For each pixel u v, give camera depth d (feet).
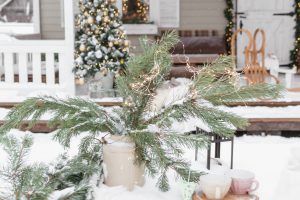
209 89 6.36
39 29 33.32
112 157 6.36
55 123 6.49
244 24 32.22
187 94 6.48
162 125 6.44
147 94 6.40
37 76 21.42
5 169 6.03
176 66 28.58
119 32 21.81
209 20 33.76
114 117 6.68
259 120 16.78
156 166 6.65
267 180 11.74
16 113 6.20
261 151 14.42
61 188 6.34
